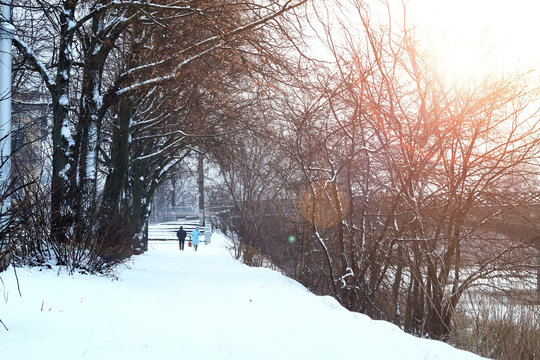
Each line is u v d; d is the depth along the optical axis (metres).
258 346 6.41
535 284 12.05
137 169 28.66
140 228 28.98
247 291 12.57
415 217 13.01
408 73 13.44
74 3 14.78
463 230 13.17
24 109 21.33
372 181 15.93
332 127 16.39
